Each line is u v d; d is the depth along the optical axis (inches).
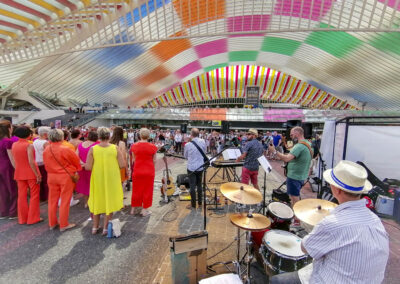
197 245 83.7
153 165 160.7
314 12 380.8
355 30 271.0
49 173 130.6
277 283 66.4
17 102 1217.4
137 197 159.2
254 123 955.3
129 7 337.1
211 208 177.5
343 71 704.4
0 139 144.2
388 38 443.5
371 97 788.6
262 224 85.5
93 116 1000.2
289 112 931.3
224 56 920.9
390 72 585.6
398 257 115.3
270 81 1175.0
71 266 102.3
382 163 200.1
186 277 84.0
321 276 48.9
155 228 142.3
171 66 928.9
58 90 955.3
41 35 378.9
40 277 94.7
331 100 1095.0
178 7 398.0
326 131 242.5
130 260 107.9
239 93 1300.4
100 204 128.0
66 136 197.5
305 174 141.4
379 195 175.9
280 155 135.9
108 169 126.1
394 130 194.1
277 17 443.2
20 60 414.6
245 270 98.9
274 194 155.3
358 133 208.2
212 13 409.1
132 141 534.6
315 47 627.5
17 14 331.9
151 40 326.6
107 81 953.5
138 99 1210.0
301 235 114.8
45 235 129.4
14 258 107.0
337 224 46.1
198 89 1315.2
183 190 214.2
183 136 569.0
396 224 157.8
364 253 43.9
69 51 363.9
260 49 788.6
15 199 151.6
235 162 207.0
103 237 129.1
